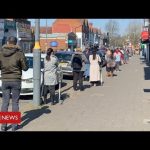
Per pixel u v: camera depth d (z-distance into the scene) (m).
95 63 22.17
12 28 42.97
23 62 9.98
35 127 10.42
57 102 15.33
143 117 12.12
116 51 36.72
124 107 14.16
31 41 51.34
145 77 28.83
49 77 14.51
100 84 22.84
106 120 11.55
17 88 10.05
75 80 19.69
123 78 27.92
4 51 9.91
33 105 14.23
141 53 94.06
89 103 15.15
